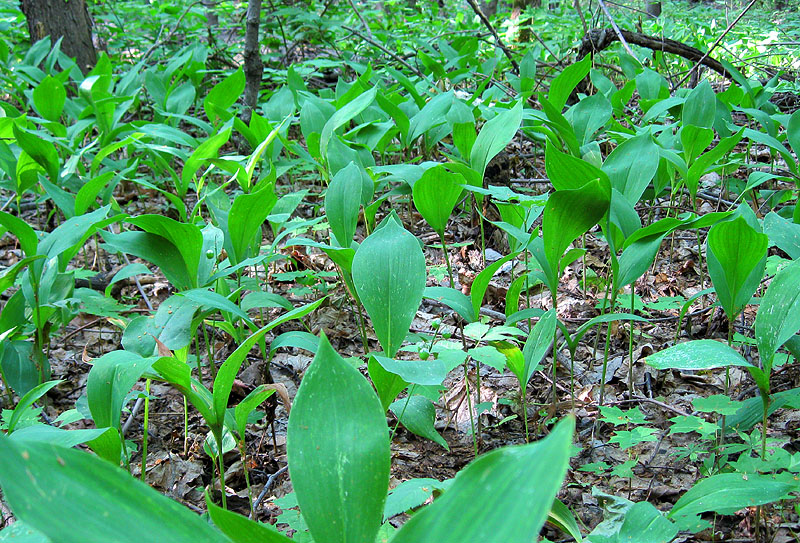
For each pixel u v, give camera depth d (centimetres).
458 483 82
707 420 252
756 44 816
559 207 222
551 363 302
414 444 256
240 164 346
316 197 515
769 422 248
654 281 374
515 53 807
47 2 788
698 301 348
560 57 808
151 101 720
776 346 176
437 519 79
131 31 974
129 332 220
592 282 370
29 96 574
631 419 215
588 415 264
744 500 149
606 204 221
